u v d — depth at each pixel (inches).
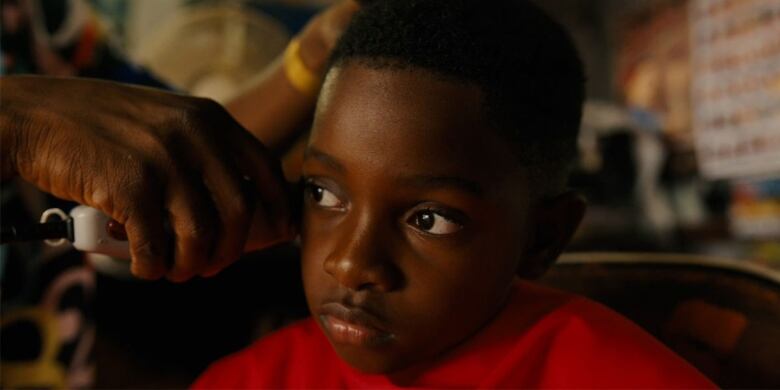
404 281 16.9
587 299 21.4
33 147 17.3
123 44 83.9
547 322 19.9
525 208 18.5
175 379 60.6
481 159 16.5
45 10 33.4
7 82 18.1
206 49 53.9
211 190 17.9
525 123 17.8
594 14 80.4
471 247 17.0
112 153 16.9
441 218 16.7
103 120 17.3
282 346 23.2
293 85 24.8
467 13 17.8
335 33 23.5
